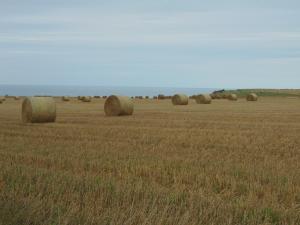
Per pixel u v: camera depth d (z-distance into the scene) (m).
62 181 9.63
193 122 26.12
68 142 17.30
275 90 110.81
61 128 22.45
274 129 22.28
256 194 9.27
